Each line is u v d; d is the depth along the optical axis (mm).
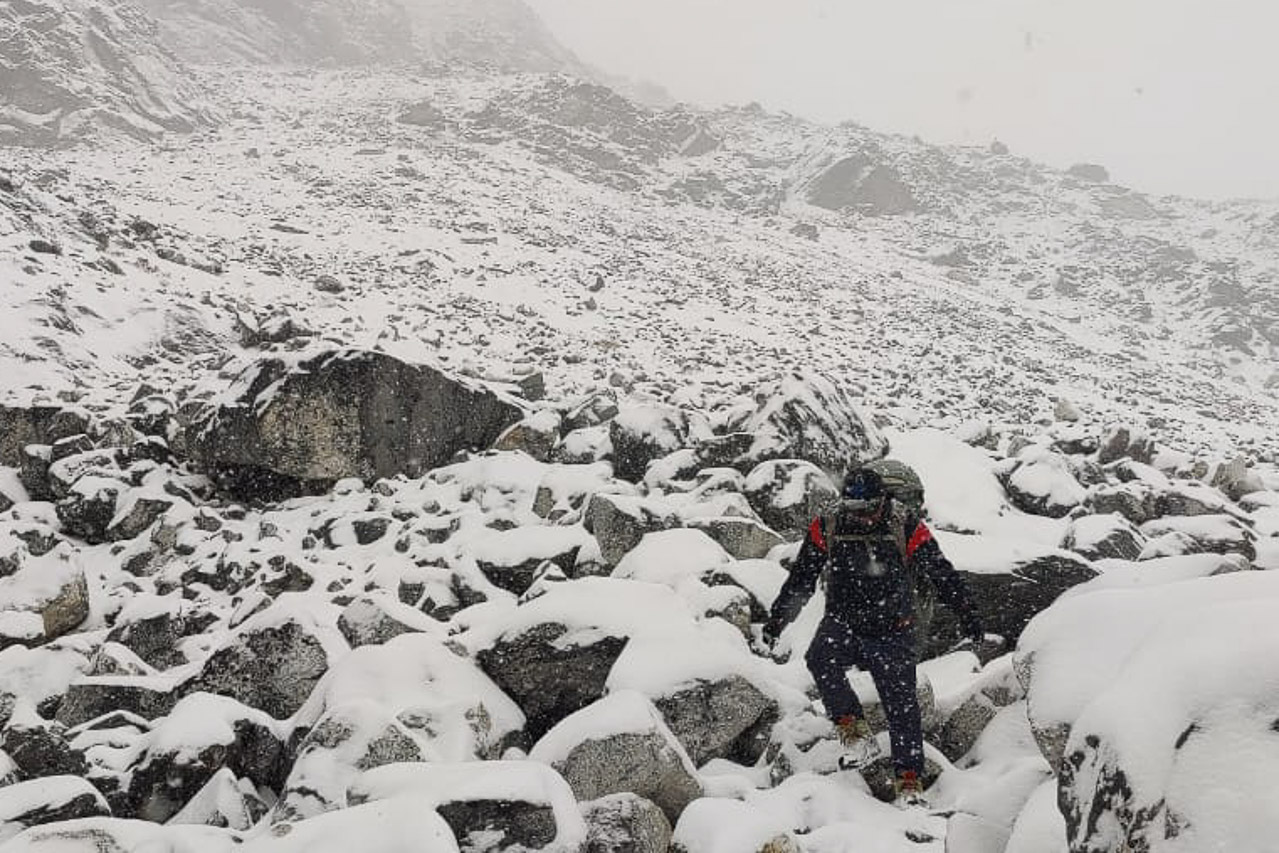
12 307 16109
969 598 4504
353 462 10961
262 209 37656
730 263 43469
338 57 96625
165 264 24250
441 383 11633
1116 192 77812
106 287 19047
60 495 10727
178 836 3275
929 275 52094
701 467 9219
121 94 53344
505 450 11289
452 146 58406
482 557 7223
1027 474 9688
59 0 56375
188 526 9773
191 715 4336
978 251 59562
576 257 38219
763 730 4973
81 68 52812
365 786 3436
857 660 4551
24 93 48625
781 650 5992
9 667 5816
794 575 4727
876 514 4543
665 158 66812
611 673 4891
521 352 23438
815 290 40656
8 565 8078
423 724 4270
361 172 48094
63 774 4156
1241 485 10617
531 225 42750
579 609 5309
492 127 63531
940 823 4141
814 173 67125
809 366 26375
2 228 19906
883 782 4383
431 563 7684
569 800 3465
